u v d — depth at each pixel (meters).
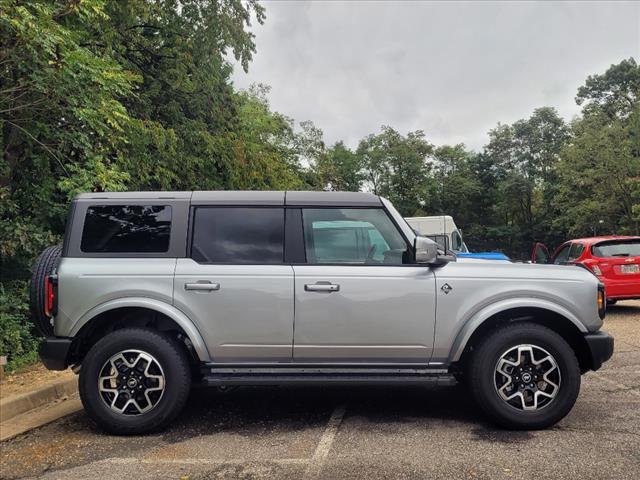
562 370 4.48
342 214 4.84
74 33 8.01
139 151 11.75
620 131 29.80
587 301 4.66
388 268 4.66
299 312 4.56
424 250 4.50
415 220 19.23
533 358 4.52
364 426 4.68
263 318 4.56
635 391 5.67
